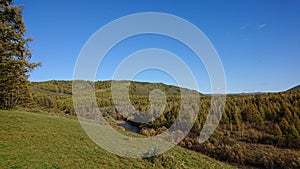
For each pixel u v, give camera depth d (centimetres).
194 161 2277
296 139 3856
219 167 2330
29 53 2231
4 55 1942
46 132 2139
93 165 1567
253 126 4581
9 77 2177
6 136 1811
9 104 3136
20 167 1290
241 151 3566
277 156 3372
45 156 1530
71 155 1655
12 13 2022
